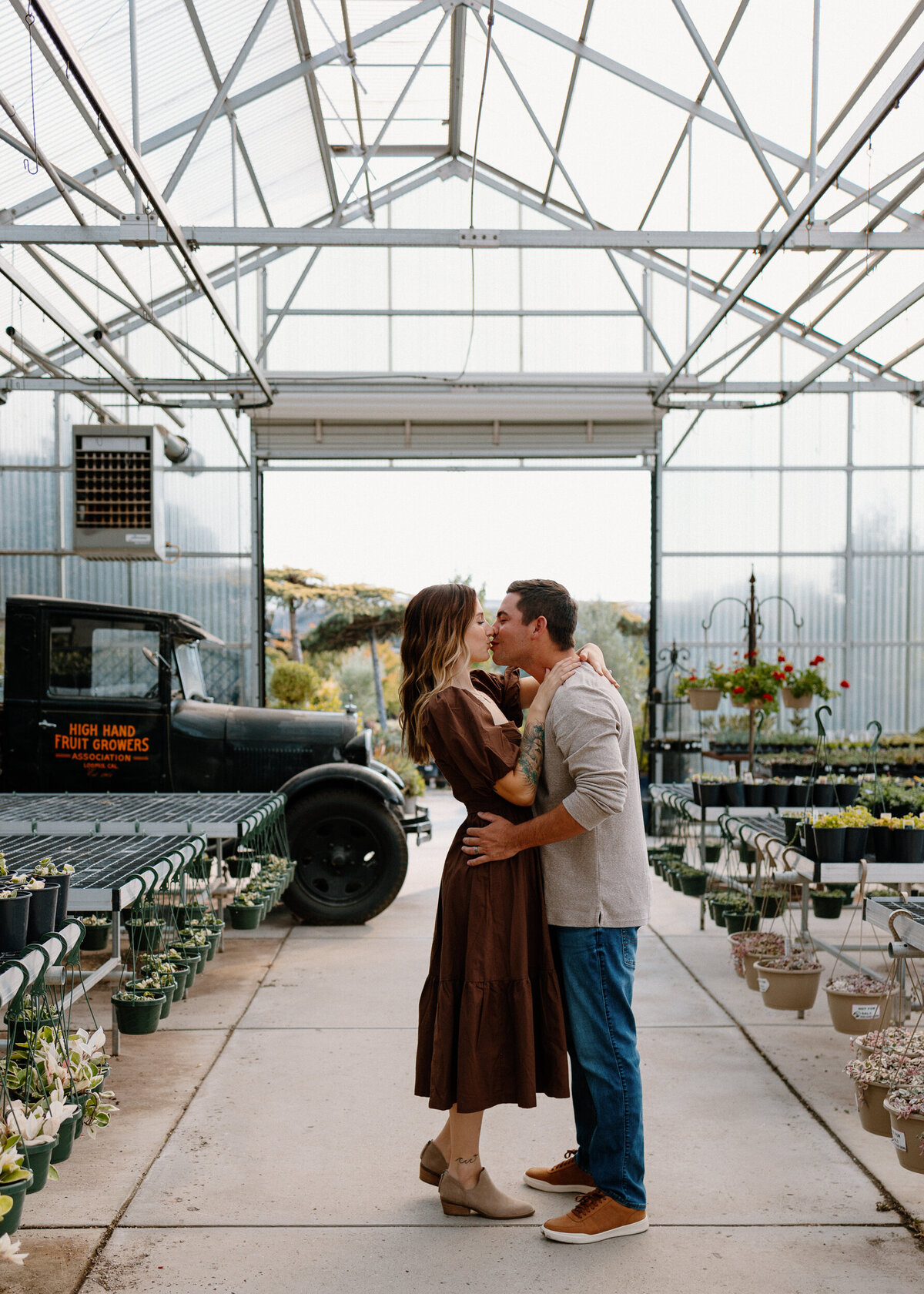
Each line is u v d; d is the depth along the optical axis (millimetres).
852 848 3652
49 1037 2586
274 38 6324
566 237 5629
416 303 9711
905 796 4660
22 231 5352
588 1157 2416
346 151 8570
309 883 5379
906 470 9914
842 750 7715
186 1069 3318
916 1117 2324
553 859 2254
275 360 9719
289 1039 3609
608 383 9625
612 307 9680
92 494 6984
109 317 8789
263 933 5230
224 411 9602
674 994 4160
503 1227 2344
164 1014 3646
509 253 9656
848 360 8992
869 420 9898
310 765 5711
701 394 9352
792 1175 2602
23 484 9438
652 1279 2123
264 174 7926
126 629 5648
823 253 7195
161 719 5625
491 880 2229
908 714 9992
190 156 5395
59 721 5578
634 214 8359
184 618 5738
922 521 9938
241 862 5070
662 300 9664
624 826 2273
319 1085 3189
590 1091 2311
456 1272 2148
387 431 9750
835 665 10000
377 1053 3473
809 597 9977
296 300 9703
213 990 4207
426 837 5781
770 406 9055
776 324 7746
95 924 4465
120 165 6520
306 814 5359
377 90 7609
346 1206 2438
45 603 5555
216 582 9719
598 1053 2256
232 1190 2516
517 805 2250
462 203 9320
